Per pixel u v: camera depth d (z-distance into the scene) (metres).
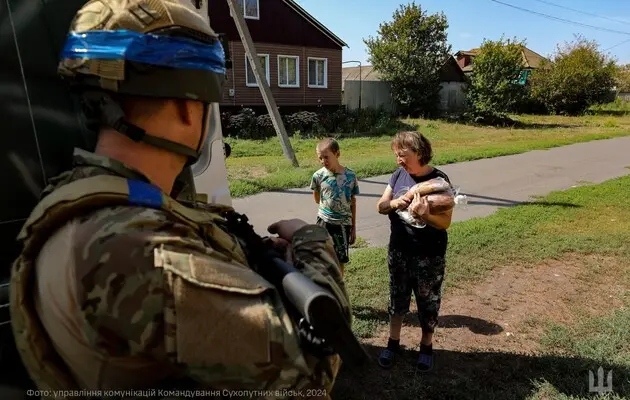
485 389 3.05
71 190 0.77
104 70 0.79
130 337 0.70
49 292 0.74
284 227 1.15
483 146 16.25
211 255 0.79
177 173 0.92
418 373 3.24
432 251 3.05
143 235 0.73
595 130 22.50
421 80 25.27
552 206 7.95
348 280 4.73
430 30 25.11
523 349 3.59
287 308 0.84
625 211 7.67
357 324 3.88
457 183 10.08
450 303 4.36
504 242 5.96
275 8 20.47
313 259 1.03
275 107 11.23
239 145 15.93
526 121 26.98
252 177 10.23
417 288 3.15
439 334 3.81
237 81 19.84
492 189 9.54
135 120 0.83
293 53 21.38
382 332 3.84
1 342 1.07
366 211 7.83
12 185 1.22
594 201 8.33
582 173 11.44
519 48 24.28
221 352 0.72
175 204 0.83
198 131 0.90
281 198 8.54
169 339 0.70
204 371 0.72
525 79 29.16
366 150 15.57
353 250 5.78
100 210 0.76
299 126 19.84
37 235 0.78
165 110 0.84
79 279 0.71
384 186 9.76
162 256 0.71
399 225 3.11
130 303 0.69
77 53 0.81
